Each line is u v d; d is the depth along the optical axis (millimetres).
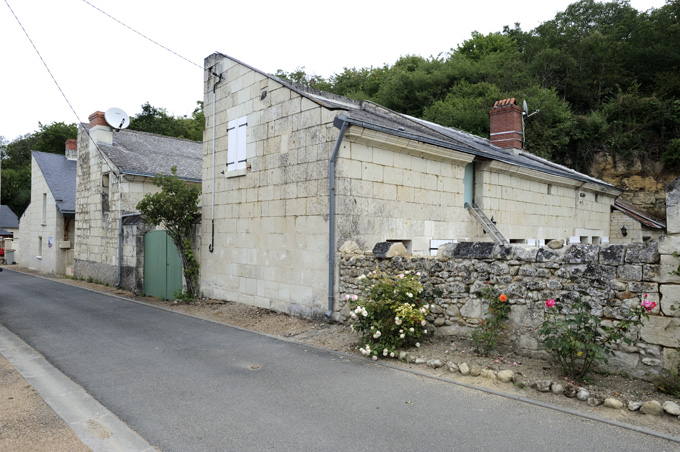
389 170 8273
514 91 22938
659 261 4230
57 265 19906
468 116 21875
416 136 8250
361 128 7379
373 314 5805
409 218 8633
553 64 25016
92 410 4168
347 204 7527
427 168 9062
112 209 14641
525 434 3531
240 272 9617
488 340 5250
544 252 5043
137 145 17203
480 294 5559
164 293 11758
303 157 8086
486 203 10469
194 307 9836
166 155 17250
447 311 5898
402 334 5484
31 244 23172
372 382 4809
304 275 8031
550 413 3908
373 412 4008
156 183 10547
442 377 4875
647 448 3275
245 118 9547
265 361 5676
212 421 3873
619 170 20922
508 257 5320
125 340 6918
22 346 6652
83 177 17078
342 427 3707
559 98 24531
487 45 30609
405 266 6410
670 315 4129
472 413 3949
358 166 7734
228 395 4480
